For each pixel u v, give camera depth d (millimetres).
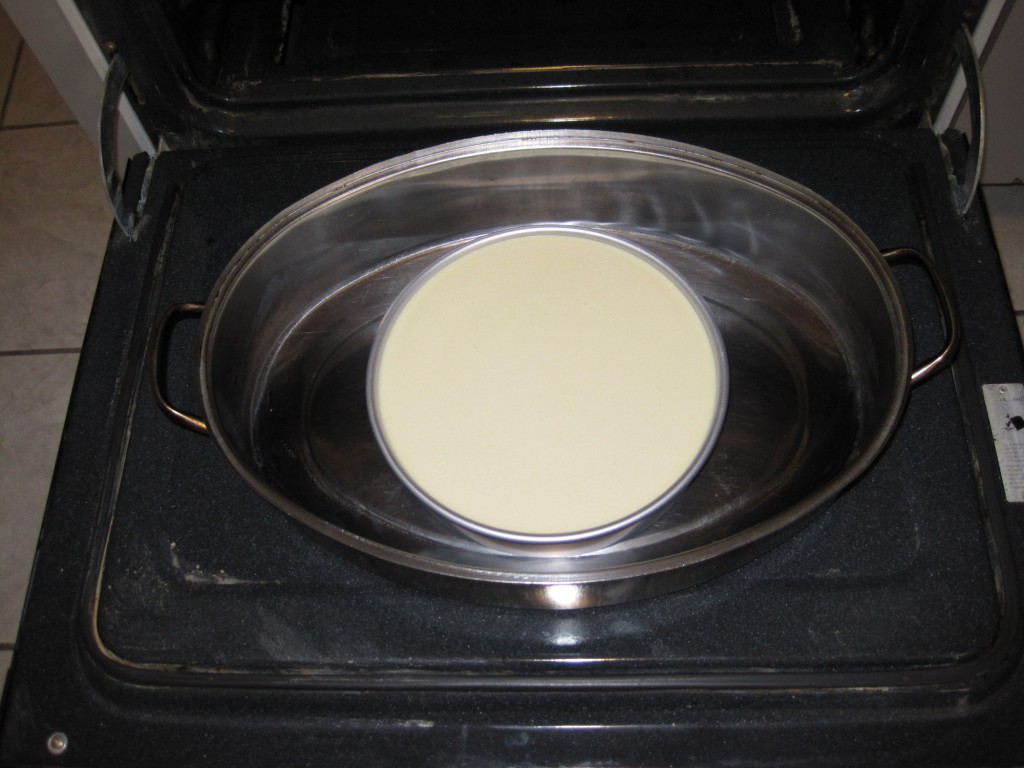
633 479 579
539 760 604
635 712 613
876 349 669
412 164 706
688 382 615
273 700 624
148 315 756
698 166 706
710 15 847
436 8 867
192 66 805
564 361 630
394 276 761
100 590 652
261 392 715
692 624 628
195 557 659
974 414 687
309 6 883
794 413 691
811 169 793
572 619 632
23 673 636
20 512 958
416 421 610
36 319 1062
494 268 677
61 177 1148
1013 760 591
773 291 742
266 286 712
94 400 728
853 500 662
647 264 674
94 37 729
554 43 837
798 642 618
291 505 565
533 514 568
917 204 772
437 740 611
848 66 805
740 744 603
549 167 724
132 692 625
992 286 739
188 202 809
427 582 595
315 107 820
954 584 632
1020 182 997
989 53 759
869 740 600
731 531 649
